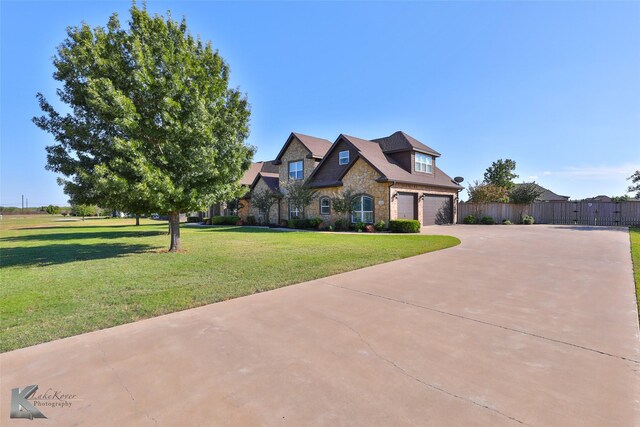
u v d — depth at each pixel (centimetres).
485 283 622
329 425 222
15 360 327
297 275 703
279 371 300
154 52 972
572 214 2406
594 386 269
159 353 340
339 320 433
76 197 1030
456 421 224
